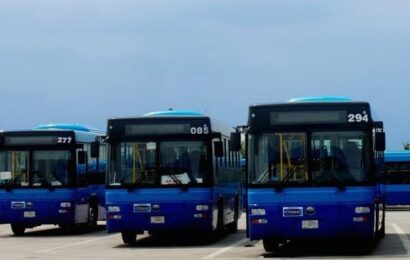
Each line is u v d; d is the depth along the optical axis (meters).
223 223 24.39
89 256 19.64
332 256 18.67
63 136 27.52
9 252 21.30
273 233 18.30
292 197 18.22
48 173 27.38
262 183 18.36
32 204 27.27
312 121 18.45
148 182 21.77
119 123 22.09
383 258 17.80
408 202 48.56
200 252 20.30
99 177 30.72
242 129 19.23
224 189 24.78
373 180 18.28
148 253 20.22
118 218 21.72
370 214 18.17
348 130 18.41
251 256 19.02
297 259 17.94
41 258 19.33
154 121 22.05
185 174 21.81
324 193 18.17
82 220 28.39
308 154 18.34
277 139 18.50
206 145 21.98
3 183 27.41
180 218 21.62
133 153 21.94
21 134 27.53
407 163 48.75
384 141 18.42
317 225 18.12
